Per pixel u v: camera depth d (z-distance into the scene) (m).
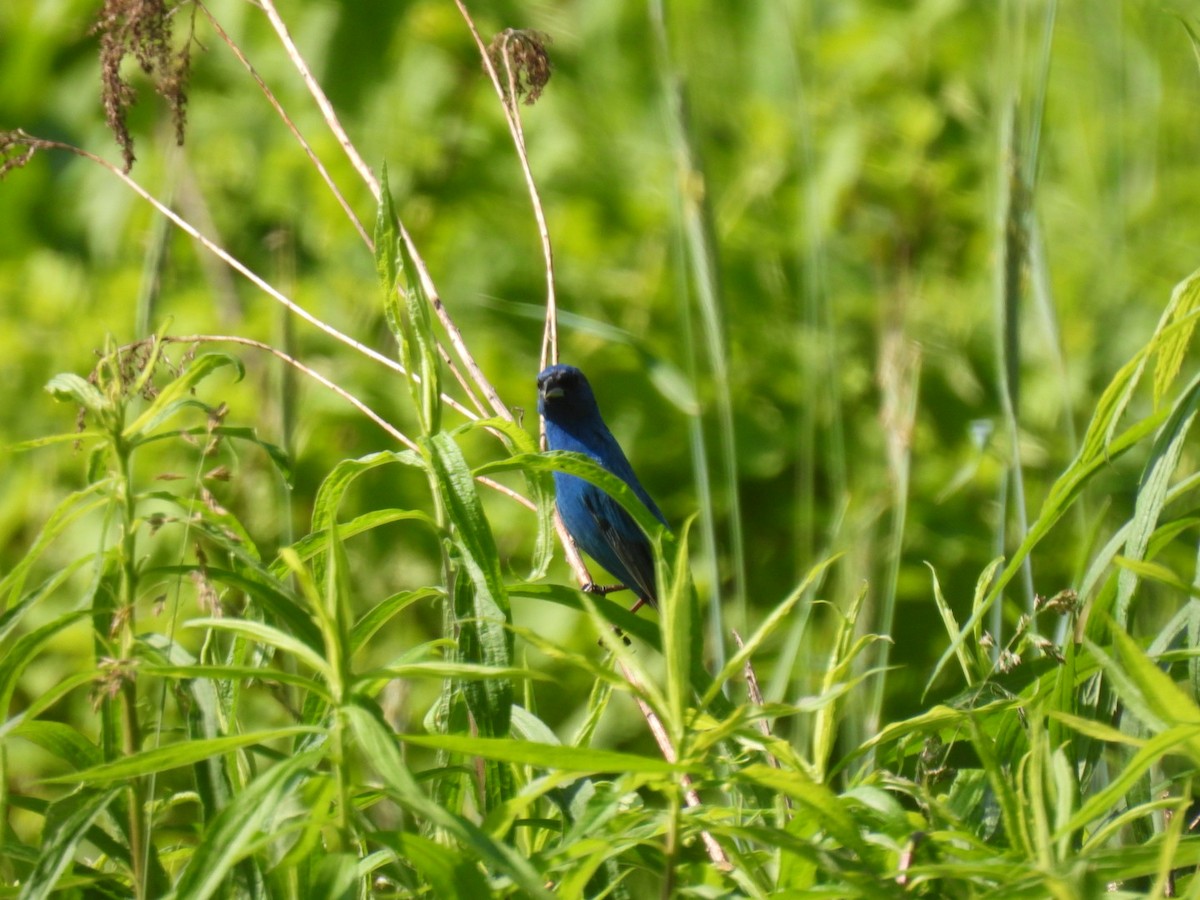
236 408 12.28
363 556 12.36
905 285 8.36
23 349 13.37
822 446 12.70
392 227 4.80
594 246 13.96
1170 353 5.39
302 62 7.43
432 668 3.59
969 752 5.16
